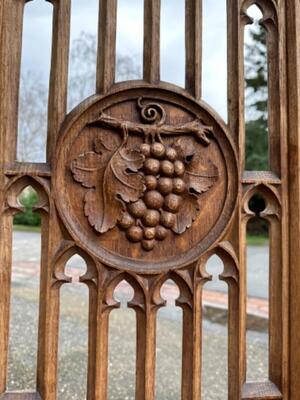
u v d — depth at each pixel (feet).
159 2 1.53
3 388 1.39
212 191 1.52
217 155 1.53
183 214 1.50
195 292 1.48
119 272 1.44
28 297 6.44
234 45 1.55
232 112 1.54
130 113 1.49
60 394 3.24
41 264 1.42
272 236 1.57
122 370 3.84
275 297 1.55
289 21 1.60
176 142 1.50
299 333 1.52
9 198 1.41
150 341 1.45
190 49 1.54
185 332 1.48
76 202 1.44
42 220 1.43
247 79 12.83
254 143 12.97
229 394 1.50
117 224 1.45
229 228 1.51
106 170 1.46
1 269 1.39
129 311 6.07
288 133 1.57
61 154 1.44
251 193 1.54
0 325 1.39
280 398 1.51
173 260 1.48
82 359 4.05
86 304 6.27
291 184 1.56
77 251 1.44
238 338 1.49
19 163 1.43
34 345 4.33
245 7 1.58
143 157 1.47
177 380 3.62
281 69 1.59
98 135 1.47
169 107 1.51
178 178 1.49
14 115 1.43
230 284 1.52
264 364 3.93
